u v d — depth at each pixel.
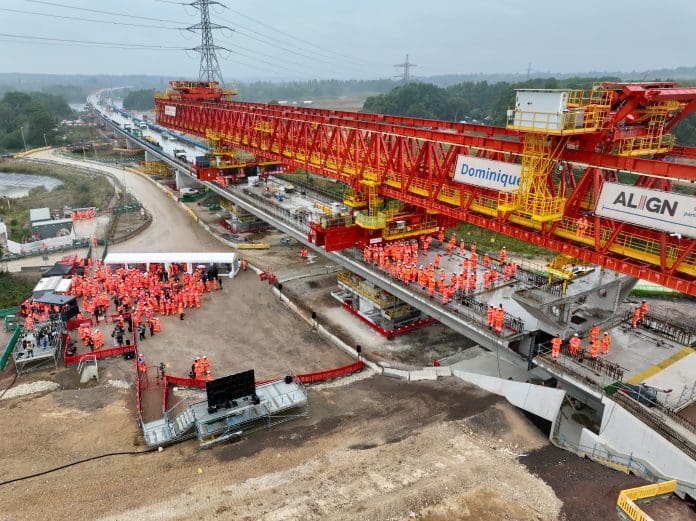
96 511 17.88
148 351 33.22
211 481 19.67
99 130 156.38
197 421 23.55
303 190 57.47
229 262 44.56
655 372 23.62
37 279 44.47
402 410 25.08
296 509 17.69
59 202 73.88
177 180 76.75
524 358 27.67
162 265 44.38
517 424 23.31
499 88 174.50
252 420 24.52
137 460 21.64
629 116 23.17
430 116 148.25
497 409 24.36
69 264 43.75
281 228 47.03
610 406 21.62
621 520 17.02
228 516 17.45
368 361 32.06
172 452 22.41
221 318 38.16
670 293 41.06
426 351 34.06
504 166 25.56
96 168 99.12
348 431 23.38
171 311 38.44
